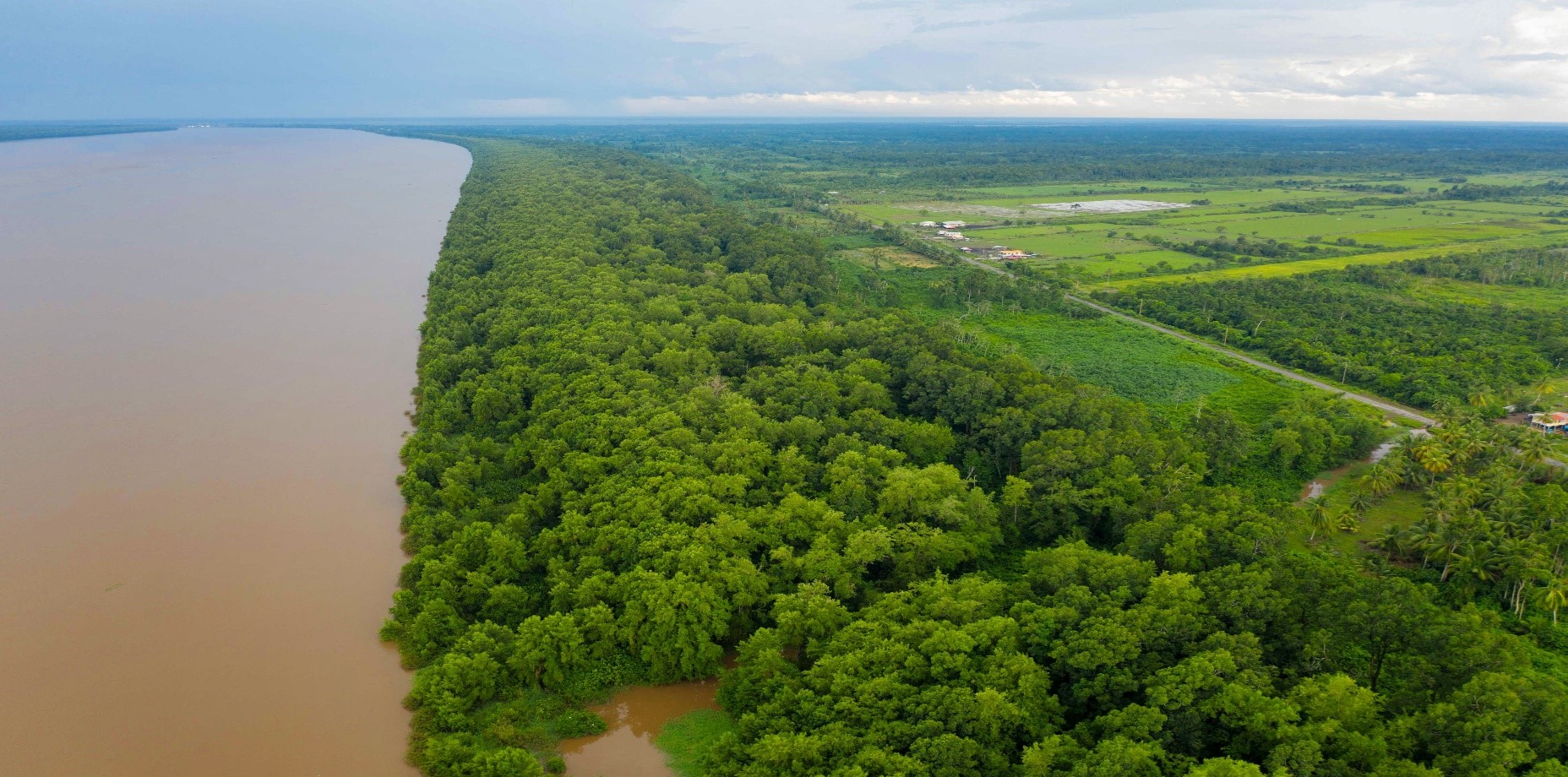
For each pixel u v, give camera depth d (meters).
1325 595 79.12
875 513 100.81
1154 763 63.34
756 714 74.75
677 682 83.38
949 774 64.38
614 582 88.38
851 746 67.56
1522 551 90.81
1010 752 68.69
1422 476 115.12
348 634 90.00
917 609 82.06
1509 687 65.12
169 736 76.69
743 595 85.75
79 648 87.06
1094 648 73.31
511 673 82.00
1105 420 121.50
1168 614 75.88
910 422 124.44
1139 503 102.69
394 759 74.81
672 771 73.62
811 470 110.44
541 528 104.31
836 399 129.38
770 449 113.25
